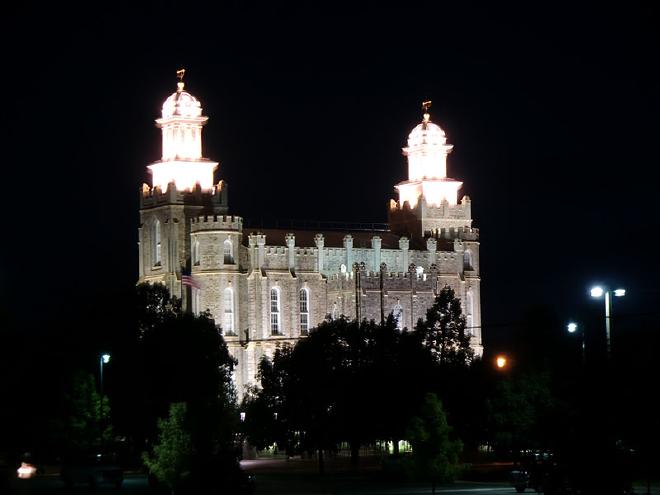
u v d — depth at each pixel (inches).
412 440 3900.1
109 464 4894.2
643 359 3189.0
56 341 7037.4
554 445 2591.0
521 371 6358.3
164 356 6510.8
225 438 3870.6
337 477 5516.7
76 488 4820.4
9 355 4628.4
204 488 3213.6
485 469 5669.3
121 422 6417.3
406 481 5103.3
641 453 2719.0
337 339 6058.1
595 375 2696.9
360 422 5807.1
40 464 6087.6
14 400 4672.7
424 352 6072.8
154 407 6373.0
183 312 7283.5
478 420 5930.1
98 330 7135.8
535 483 2615.7
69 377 6466.5
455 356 6235.2
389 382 5880.9
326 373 5890.8
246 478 3262.8
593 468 2551.7
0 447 4699.8
